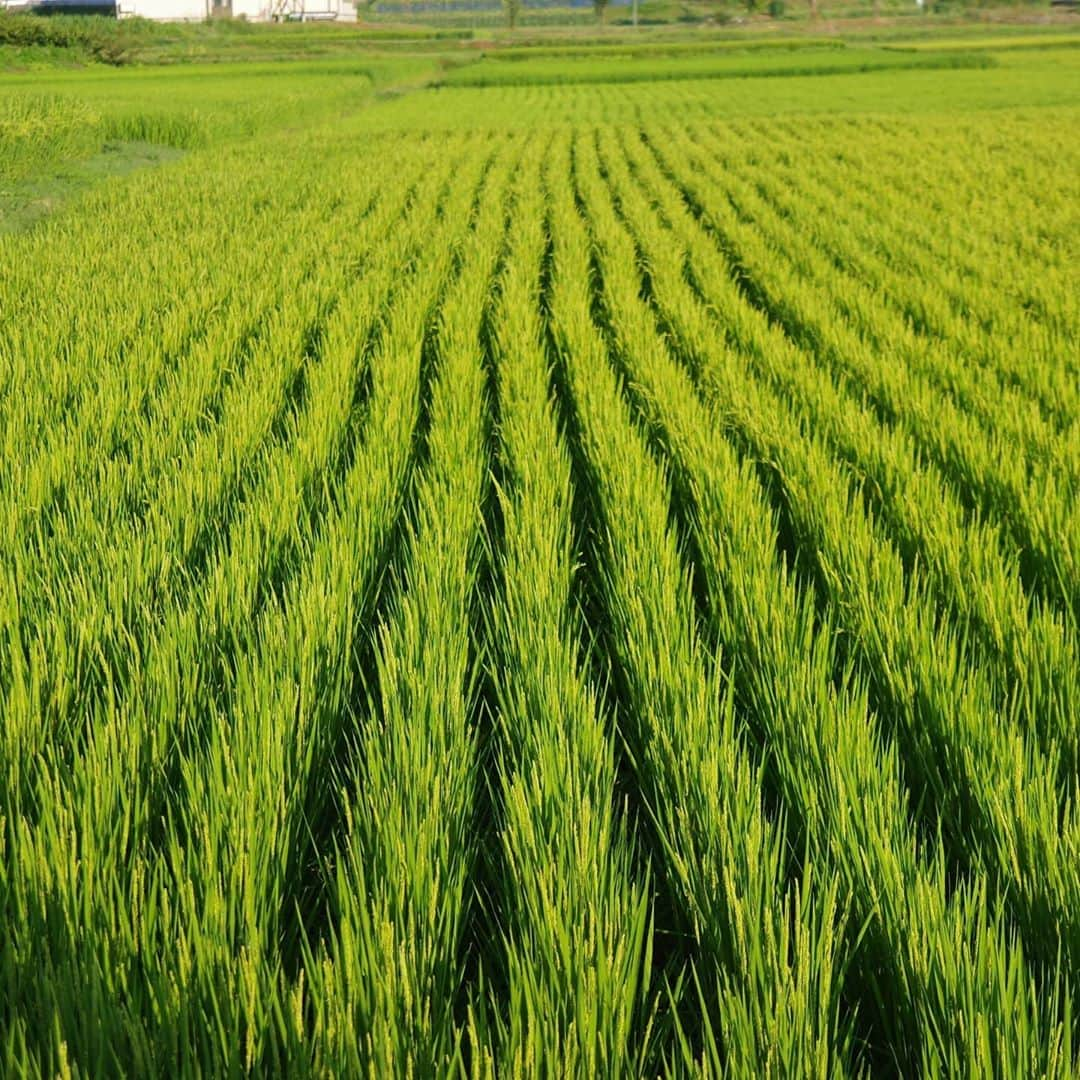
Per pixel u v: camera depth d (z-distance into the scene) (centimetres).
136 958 225
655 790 309
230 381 708
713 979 250
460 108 3497
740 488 504
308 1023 233
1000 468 520
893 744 315
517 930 258
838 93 3859
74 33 4978
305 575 414
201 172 1725
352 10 11288
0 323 822
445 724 323
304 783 303
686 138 2323
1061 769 321
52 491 512
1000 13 11488
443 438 578
